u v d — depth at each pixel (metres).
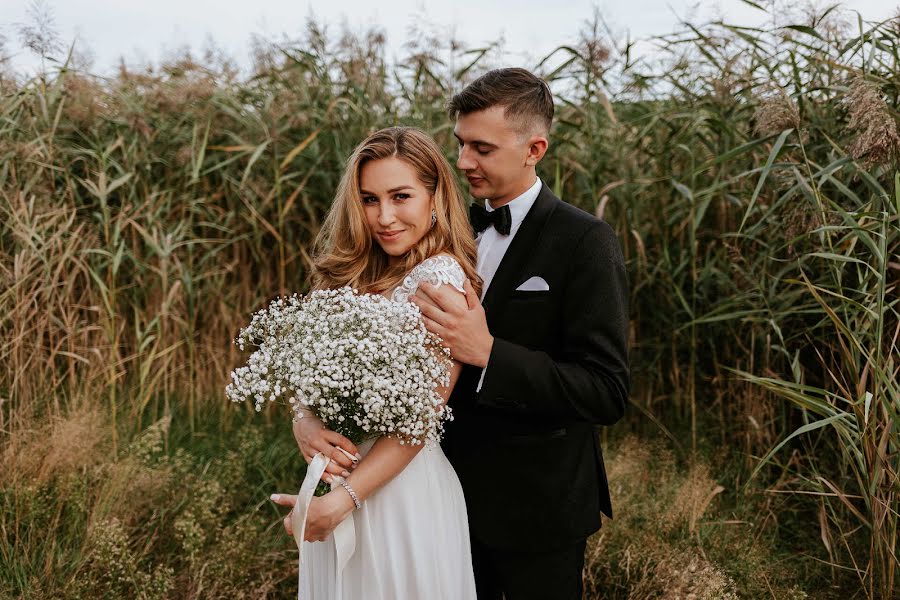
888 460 2.12
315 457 1.43
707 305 3.25
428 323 1.45
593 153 3.44
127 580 2.18
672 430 3.37
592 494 1.75
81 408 2.97
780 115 2.42
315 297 1.44
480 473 1.69
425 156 1.56
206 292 3.83
